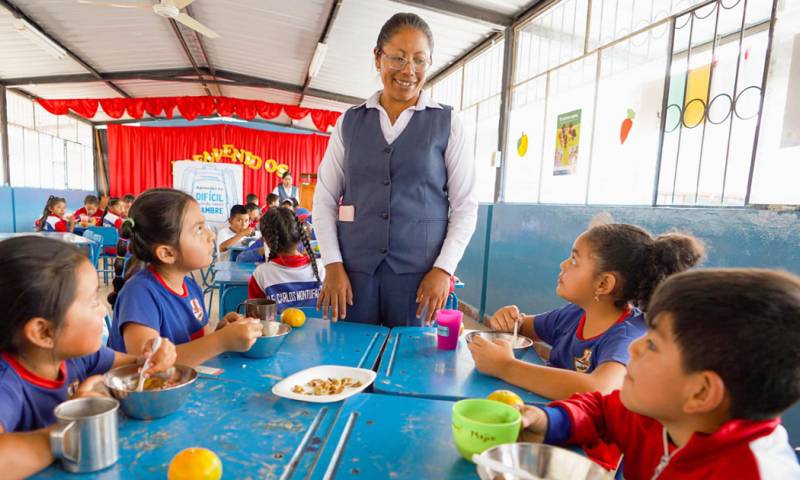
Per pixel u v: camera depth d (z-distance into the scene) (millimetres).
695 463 574
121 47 6113
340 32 4988
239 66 6910
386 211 1434
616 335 998
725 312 538
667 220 2107
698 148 2090
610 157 2740
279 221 2145
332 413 818
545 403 882
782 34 1677
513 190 3932
